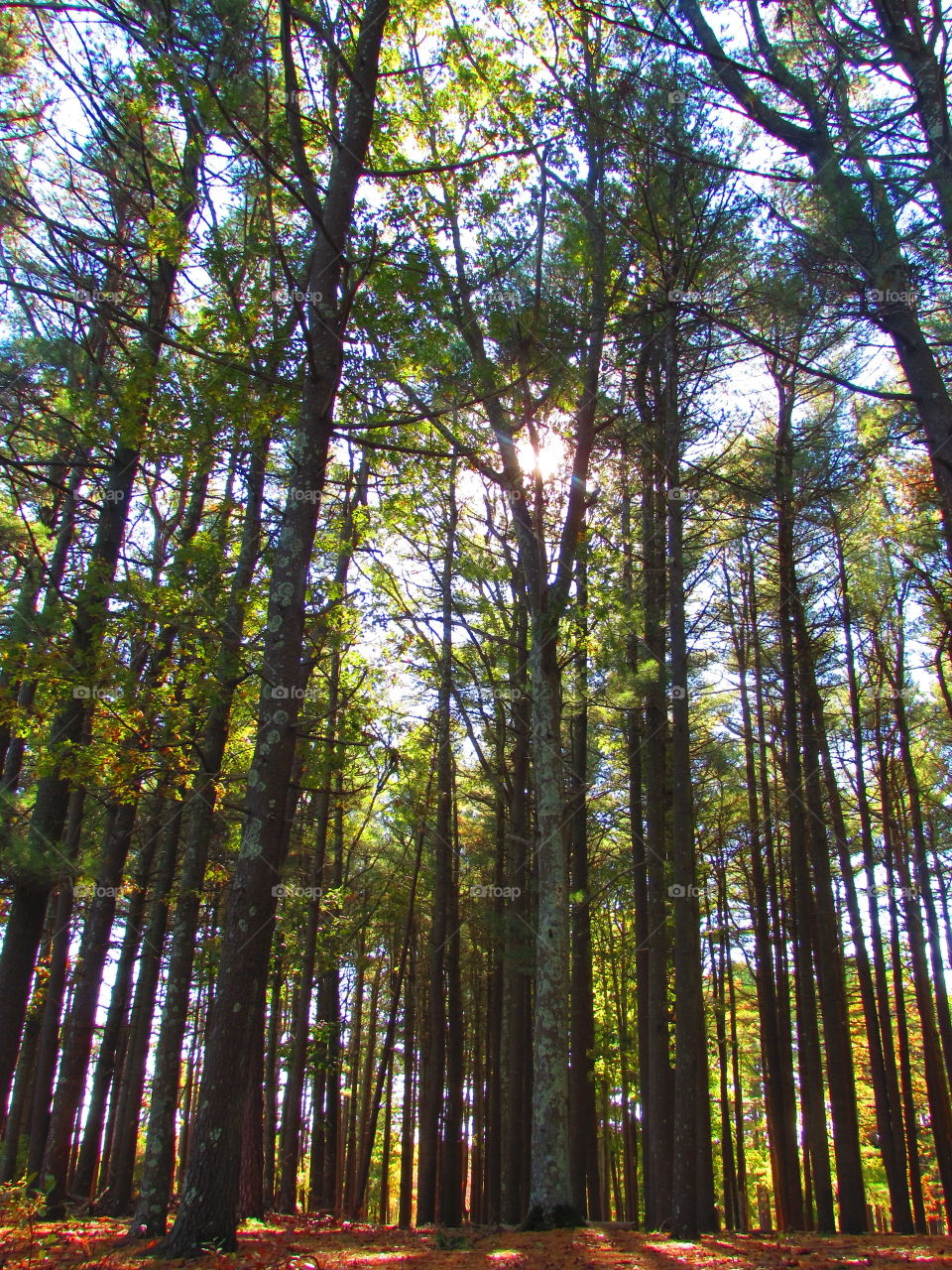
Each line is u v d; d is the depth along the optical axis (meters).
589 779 18.77
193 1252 6.74
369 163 9.73
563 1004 10.59
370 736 12.22
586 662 13.85
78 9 8.49
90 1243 8.49
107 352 13.95
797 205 8.80
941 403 8.09
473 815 25.33
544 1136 10.30
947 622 16.62
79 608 11.02
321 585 12.62
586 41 10.80
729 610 19.80
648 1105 17.44
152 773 10.98
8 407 11.09
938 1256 8.21
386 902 22.89
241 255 10.16
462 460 12.47
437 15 11.09
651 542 15.48
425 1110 17.78
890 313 8.49
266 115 8.18
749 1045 31.02
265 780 8.01
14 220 10.20
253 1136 13.46
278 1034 20.75
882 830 21.23
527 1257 8.18
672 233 11.45
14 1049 10.23
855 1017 25.38
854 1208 13.05
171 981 11.35
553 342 11.63
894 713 19.97
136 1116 15.29
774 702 22.08
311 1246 10.01
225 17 8.31
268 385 10.27
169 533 14.38
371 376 10.63
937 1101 16.89
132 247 11.01
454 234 11.78
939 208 8.17
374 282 9.93
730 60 8.21
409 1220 26.33
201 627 11.02
